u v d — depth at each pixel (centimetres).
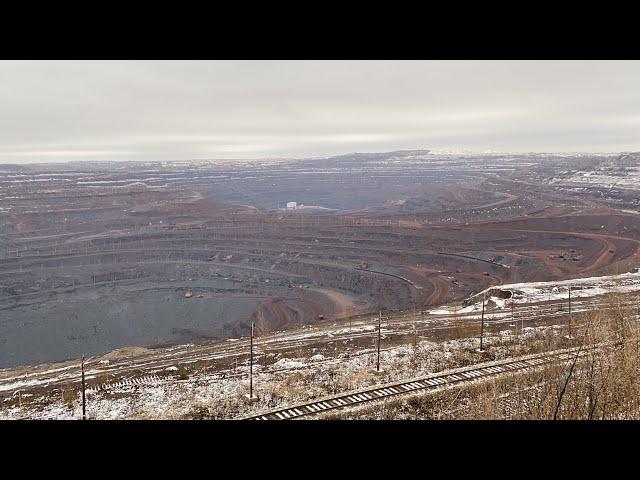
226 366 3881
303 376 3306
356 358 3678
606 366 2406
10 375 4534
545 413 2200
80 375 3984
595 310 3916
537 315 4631
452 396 2691
